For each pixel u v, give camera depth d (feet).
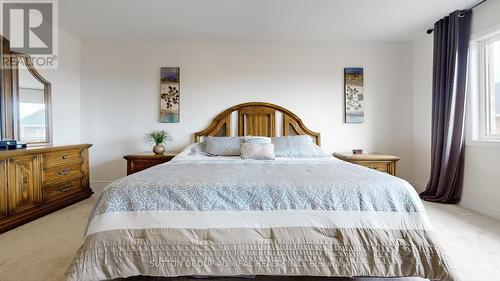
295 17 9.73
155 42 12.08
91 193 11.07
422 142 11.68
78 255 4.37
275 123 12.07
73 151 10.02
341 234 4.48
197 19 9.89
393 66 12.27
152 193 4.81
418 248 4.42
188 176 5.62
